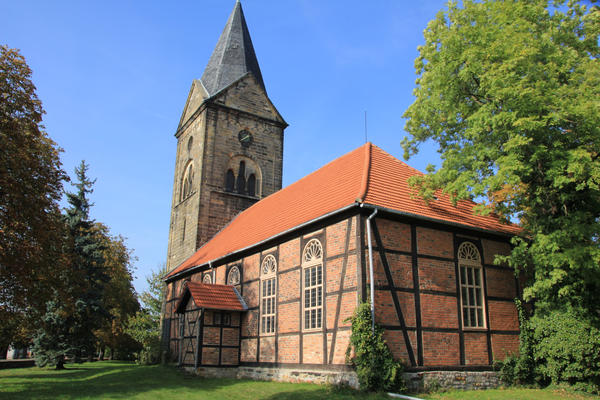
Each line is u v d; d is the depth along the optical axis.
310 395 14.59
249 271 22.25
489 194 17.44
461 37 16.41
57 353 31.45
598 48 16.92
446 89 17.03
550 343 16.77
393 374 14.34
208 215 32.12
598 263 14.84
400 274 16.27
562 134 14.91
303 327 17.86
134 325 41.81
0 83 19.05
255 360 20.52
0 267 18.78
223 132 33.88
